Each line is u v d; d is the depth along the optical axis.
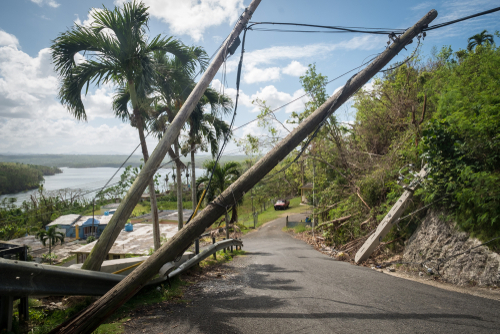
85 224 35.19
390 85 18.19
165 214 34.06
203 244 19.06
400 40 6.01
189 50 10.36
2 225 34.12
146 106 10.14
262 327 4.34
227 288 6.85
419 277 8.11
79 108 9.29
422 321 4.48
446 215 8.67
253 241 23.83
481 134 7.93
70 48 8.63
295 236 25.12
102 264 6.46
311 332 4.13
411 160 11.99
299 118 23.25
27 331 4.23
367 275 8.30
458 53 17.16
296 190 51.50
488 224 7.15
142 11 8.88
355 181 15.59
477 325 4.29
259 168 5.16
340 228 15.39
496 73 8.54
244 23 6.35
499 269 6.48
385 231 10.38
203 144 16.92
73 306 5.28
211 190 20.28
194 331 4.21
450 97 9.84
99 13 8.67
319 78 22.69
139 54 9.21
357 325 4.36
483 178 7.33
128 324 4.49
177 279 7.43
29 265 4.05
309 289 6.61
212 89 14.16
